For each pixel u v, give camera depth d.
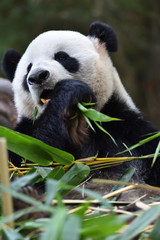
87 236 4.24
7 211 4.79
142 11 26.59
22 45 24.69
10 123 14.76
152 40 27.58
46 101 8.39
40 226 4.75
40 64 8.62
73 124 7.72
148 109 28.05
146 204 5.73
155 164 8.89
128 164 8.71
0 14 26.34
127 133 9.15
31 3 26.28
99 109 9.41
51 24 25.75
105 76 9.41
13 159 8.80
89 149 8.78
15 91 9.75
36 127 8.45
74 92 7.69
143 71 28.70
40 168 6.80
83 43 9.46
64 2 26.61
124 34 26.95
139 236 5.00
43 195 6.61
